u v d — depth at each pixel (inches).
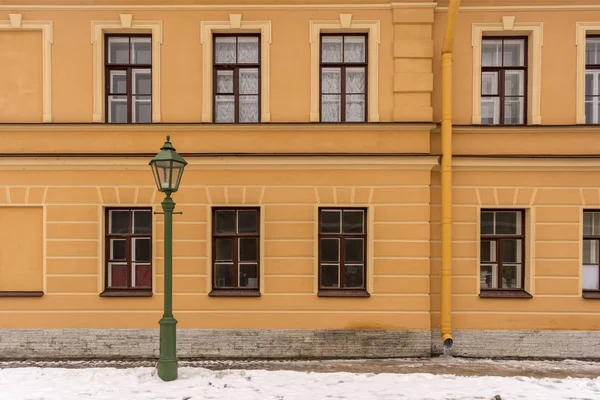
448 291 311.6
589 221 327.0
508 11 322.0
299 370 280.1
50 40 316.5
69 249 314.2
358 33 325.7
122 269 322.0
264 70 318.7
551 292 317.7
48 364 297.7
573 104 321.1
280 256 314.5
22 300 313.1
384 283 313.0
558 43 321.4
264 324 312.5
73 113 316.8
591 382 253.1
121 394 231.6
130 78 327.3
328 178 315.0
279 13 319.3
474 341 317.1
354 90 329.4
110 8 317.4
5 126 311.6
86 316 312.8
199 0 317.7
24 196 314.3
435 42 323.3
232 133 317.4
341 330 311.9
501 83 331.3
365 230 320.5
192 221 315.6
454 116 322.7
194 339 312.0
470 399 228.5
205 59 318.3
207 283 313.9
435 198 322.0
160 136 317.1
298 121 317.4
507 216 328.8
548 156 314.2
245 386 243.4
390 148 314.8
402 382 252.1
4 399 225.8
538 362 305.3
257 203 315.9
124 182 315.3
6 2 315.6
